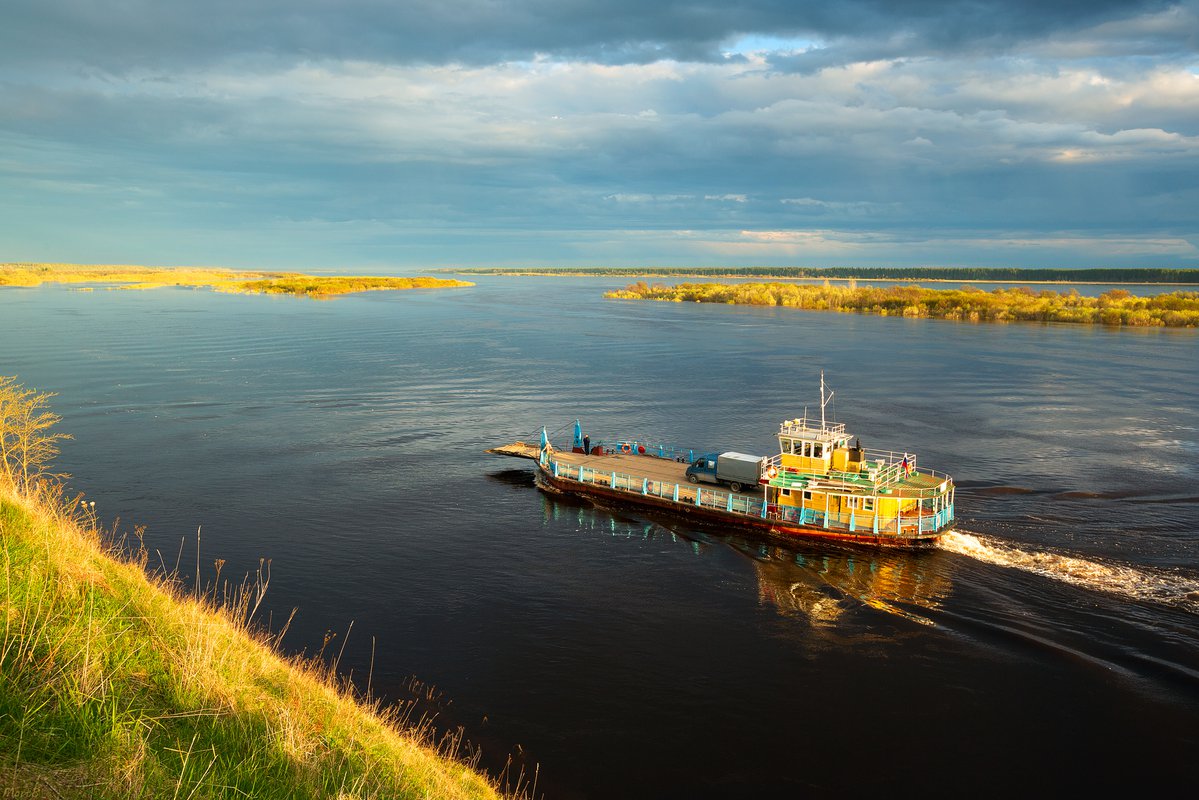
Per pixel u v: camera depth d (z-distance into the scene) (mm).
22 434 37844
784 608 39500
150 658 16656
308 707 19297
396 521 52031
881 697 31297
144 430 75062
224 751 14648
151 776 12602
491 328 185750
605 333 176875
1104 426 80875
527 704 30406
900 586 41969
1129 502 55062
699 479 56781
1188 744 28109
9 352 124062
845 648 35344
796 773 26625
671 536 50156
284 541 47750
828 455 51531
